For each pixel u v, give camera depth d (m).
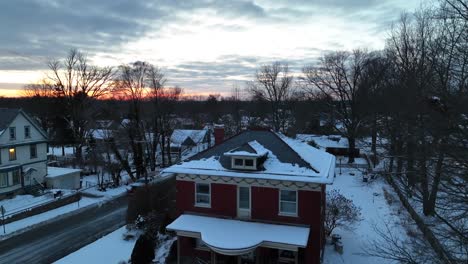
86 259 21.28
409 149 16.92
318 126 72.88
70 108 52.41
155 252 21.47
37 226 27.94
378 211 28.14
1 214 29.19
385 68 43.94
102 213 31.59
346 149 59.12
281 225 18.45
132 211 25.59
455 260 12.24
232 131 79.06
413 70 23.30
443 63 15.52
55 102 54.06
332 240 22.05
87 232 26.55
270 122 77.38
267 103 76.25
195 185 19.89
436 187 13.65
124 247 22.89
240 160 19.03
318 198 18.06
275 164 19.12
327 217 22.58
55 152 69.50
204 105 125.12
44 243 24.38
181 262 19.44
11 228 27.27
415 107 16.55
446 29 25.86
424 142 14.08
